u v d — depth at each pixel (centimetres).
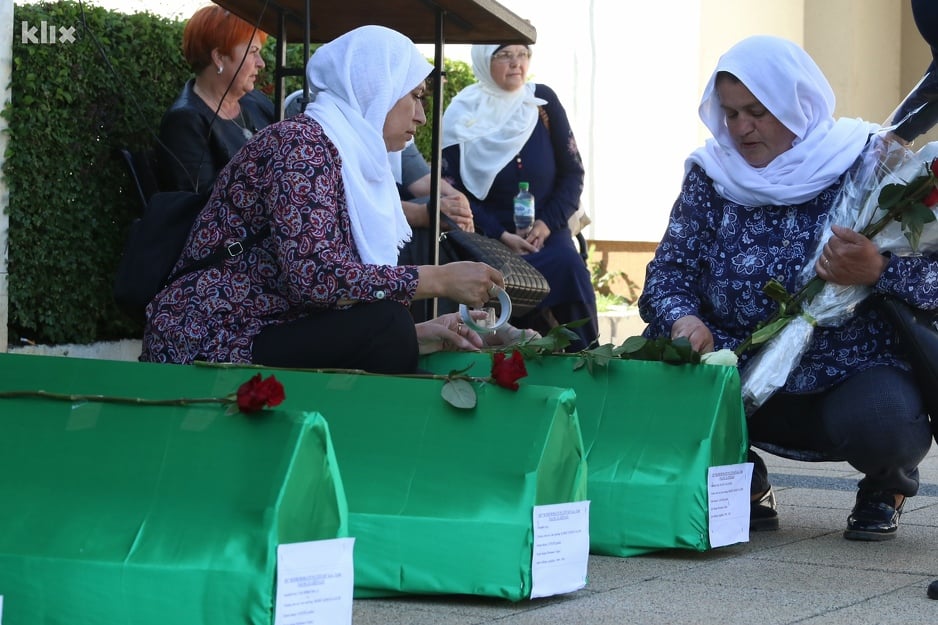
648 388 351
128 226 575
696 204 396
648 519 341
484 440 288
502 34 539
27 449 241
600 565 332
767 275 378
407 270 336
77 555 228
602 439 351
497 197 651
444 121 670
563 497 291
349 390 300
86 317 564
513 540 280
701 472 339
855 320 373
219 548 223
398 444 293
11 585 229
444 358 366
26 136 524
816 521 412
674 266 399
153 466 234
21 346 535
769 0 1197
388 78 352
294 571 223
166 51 586
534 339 369
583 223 688
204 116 523
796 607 286
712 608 284
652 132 1098
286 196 326
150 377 303
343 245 334
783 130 378
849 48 1205
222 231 338
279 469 224
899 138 369
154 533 228
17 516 235
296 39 554
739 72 372
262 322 337
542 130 660
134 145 571
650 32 1095
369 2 492
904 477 374
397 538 284
